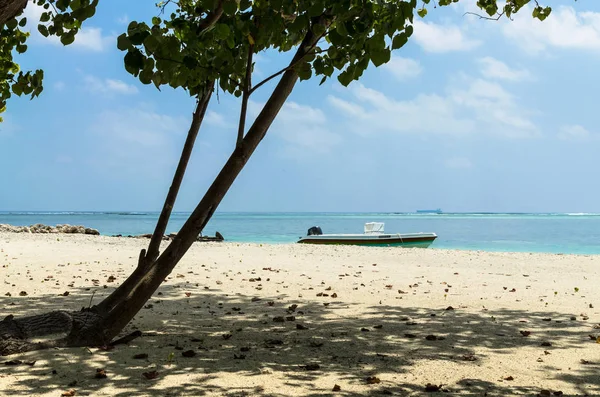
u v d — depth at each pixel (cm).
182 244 636
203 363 603
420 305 1052
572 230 7731
